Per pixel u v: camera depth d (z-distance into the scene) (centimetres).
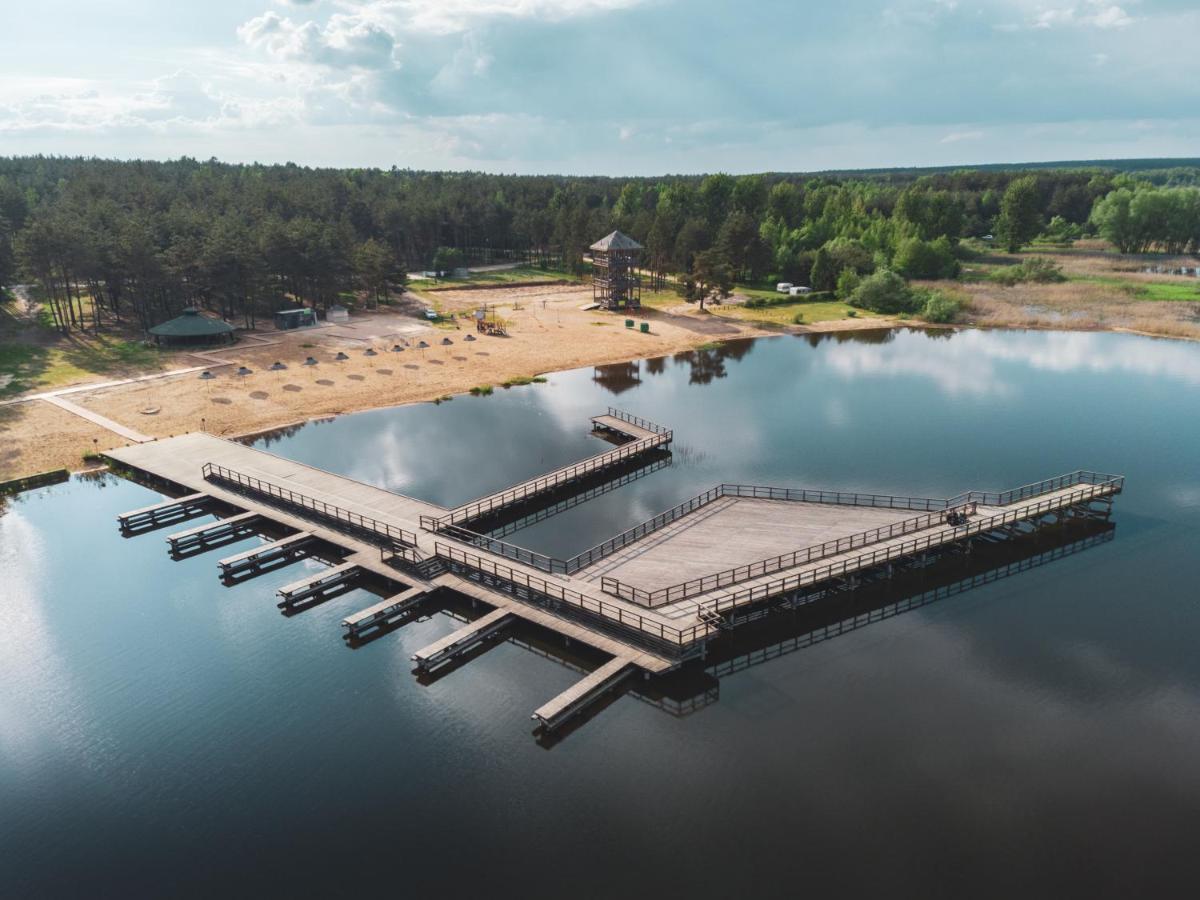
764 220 18162
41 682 3622
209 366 8744
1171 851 2661
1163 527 5147
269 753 3159
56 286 11038
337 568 4472
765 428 7294
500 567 4347
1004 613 4172
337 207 17225
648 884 2530
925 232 17938
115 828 2805
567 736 3244
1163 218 18000
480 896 2498
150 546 5009
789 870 2580
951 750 3133
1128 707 3400
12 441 6575
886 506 5112
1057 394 8219
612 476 6159
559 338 10725
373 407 7831
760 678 3647
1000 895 2488
